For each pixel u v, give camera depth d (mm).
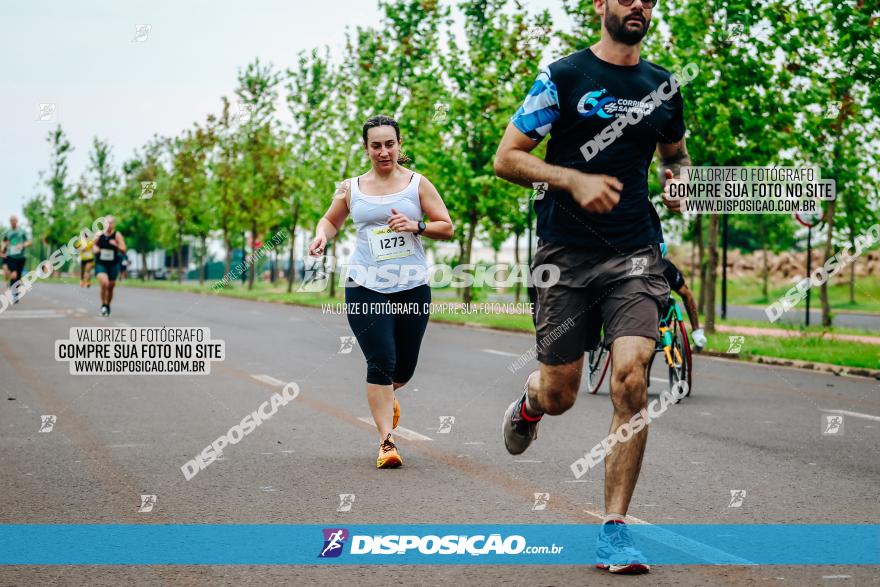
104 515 4793
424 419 7953
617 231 4035
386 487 5379
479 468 5922
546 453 6430
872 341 16109
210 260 74875
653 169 19500
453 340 16984
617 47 4074
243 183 38281
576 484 5445
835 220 20672
